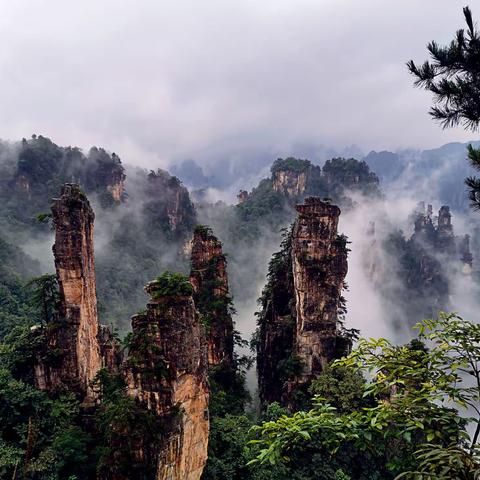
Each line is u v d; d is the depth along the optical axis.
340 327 52.38
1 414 29.61
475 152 8.26
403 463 7.42
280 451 7.86
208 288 52.06
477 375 7.31
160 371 23.31
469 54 8.20
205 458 25.83
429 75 8.70
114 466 22.59
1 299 66.62
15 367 35.12
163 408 23.30
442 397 7.33
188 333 24.42
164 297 24.22
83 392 35.00
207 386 26.06
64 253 35.31
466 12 8.11
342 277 49.00
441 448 6.50
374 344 8.76
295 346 48.44
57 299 37.56
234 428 34.38
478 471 5.92
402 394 8.18
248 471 31.12
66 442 28.27
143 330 24.27
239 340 55.94
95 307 39.03
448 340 7.91
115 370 42.66
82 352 35.69
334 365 9.06
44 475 26.77
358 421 7.89
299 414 8.27
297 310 48.06
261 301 59.56
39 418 31.14
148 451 22.73
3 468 25.30
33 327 38.66
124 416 23.02
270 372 52.56
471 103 8.30
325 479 29.91
